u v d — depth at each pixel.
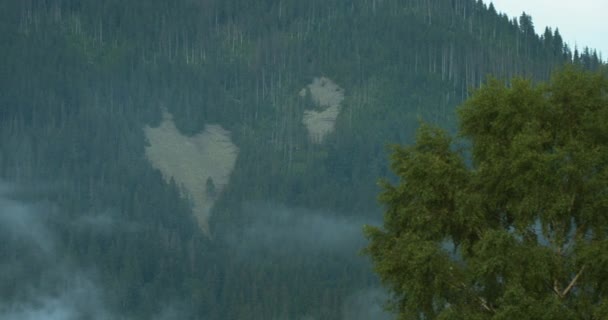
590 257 48.75
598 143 52.09
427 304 52.59
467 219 51.91
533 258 49.09
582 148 50.72
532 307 47.94
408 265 52.12
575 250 49.94
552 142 52.75
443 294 52.28
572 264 49.78
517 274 49.00
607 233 50.22
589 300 49.25
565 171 49.75
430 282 52.00
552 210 49.78
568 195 50.16
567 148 50.75
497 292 50.88
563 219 51.03
